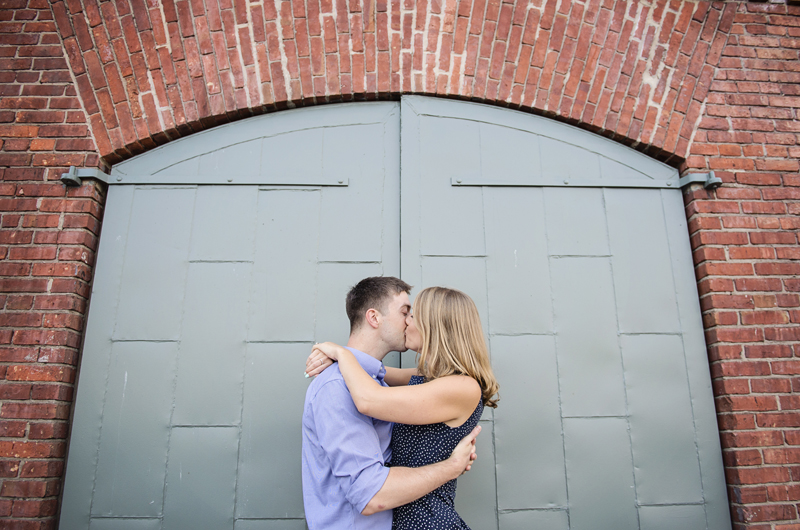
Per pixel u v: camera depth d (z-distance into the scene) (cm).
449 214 232
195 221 230
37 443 196
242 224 230
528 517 201
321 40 244
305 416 155
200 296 221
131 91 236
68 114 233
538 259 229
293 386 212
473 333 156
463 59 245
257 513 199
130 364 212
